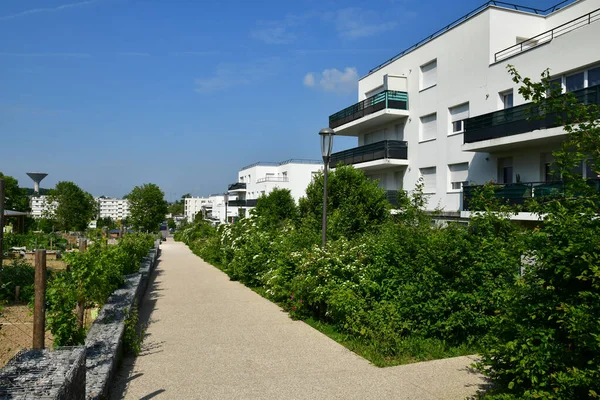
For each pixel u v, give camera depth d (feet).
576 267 11.73
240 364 20.75
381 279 26.27
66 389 11.26
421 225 29.48
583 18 54.54
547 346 11.89
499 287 22.02
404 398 16.58
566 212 12.68
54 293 18.57
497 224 23.81
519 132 47.91
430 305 22.98
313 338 25.40
